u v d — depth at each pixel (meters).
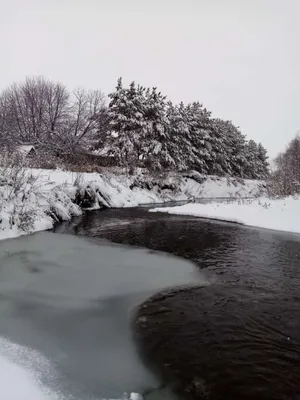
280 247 9.70
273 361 3.90
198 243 10.23
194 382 3.52
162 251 9.19
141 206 22.16
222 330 4.64
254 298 5.83
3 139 24.39
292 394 3.33
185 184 34.12
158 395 3.31
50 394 3.24
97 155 32.91
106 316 5.05
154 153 30.48
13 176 11.68
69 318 4.96
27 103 36.69
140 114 30.19
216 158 41.22
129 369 3.73
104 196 20.09
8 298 5.62
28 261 7.75
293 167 23.12
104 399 3.21
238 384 3.48
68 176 19.69
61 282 6.46
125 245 9.87
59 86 37.22
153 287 6.33
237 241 10.50
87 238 10.74
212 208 17.36
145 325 4.79
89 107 36.31
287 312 5.25
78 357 3.94
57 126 36.00
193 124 38.56
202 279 6.86
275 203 15.65
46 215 12.84
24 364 3.74
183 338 4.42
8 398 3.11
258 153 59.47
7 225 10.29
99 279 6.70
